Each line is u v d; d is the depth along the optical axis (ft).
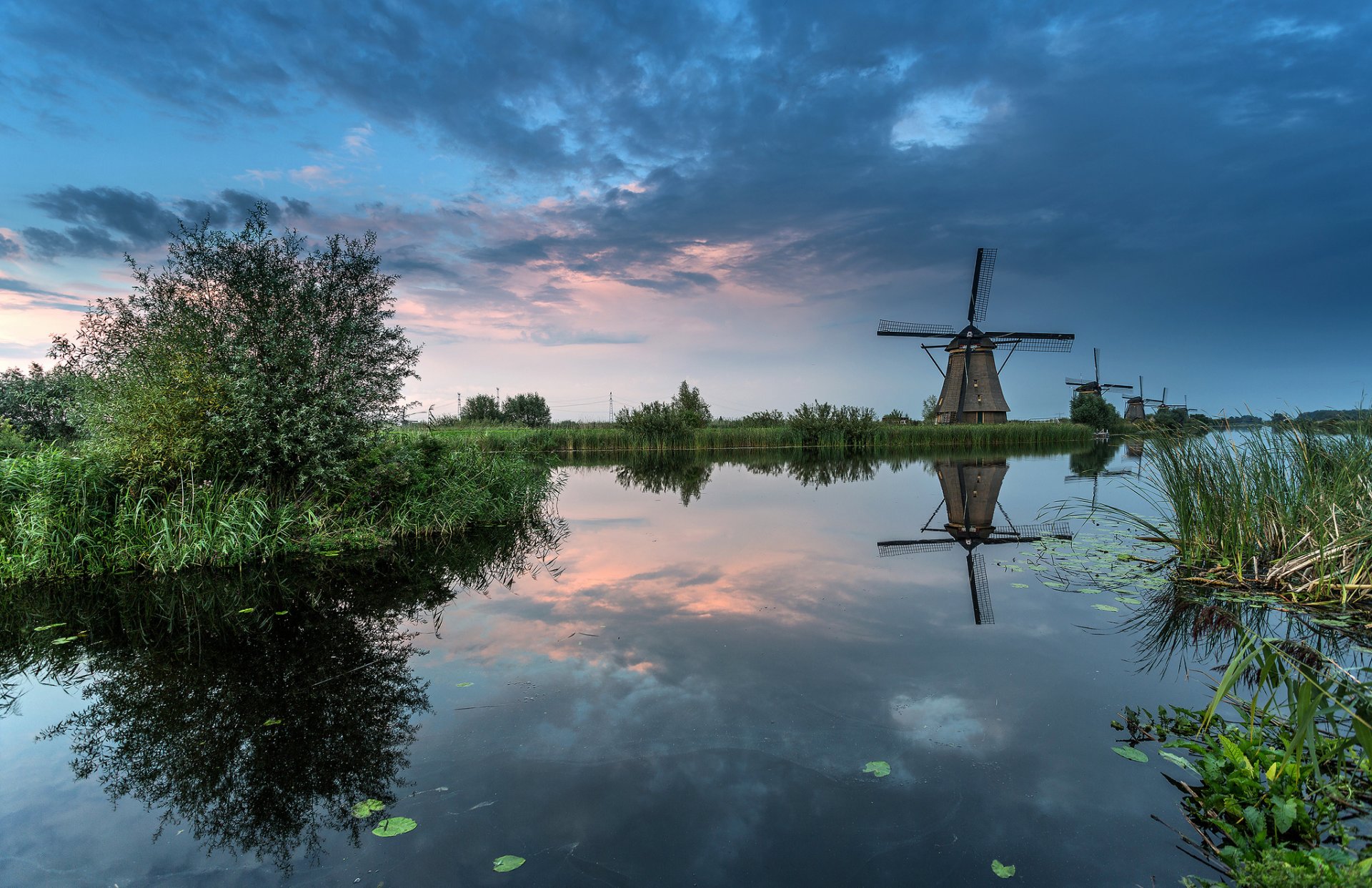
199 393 29.09
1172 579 24.02
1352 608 19.21
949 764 11.63
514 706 14.20
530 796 10.94
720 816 10.30
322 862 9.53
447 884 8.96
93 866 9.64
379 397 33.30
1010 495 49.34
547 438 108.37
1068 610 20.63
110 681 16.33
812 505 45.01
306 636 19.17
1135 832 9.76
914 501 47.03
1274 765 10.27
